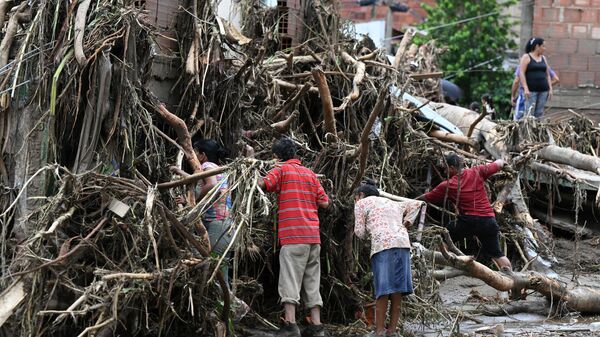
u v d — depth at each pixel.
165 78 9.74
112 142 8.22
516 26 32.31
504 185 13.08
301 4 12.37
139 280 7.46
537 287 10.51
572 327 9.90
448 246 10.27
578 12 19.59
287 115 10.78
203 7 9.98
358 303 9.64
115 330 7.38
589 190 14.03
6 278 7.48
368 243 9.83
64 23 8.05
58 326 7.46
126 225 7.70
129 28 8.22
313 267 8.95
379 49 12.30
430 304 9.79
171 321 8.01
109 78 8.01
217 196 8.63
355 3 27.73
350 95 10.85
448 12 27.98
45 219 7.57
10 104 8.06
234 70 10.07
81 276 7.65
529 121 14.52
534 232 13.22
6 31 8.21
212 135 9.62
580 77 19.61
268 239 9.38
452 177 11.68
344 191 9.75
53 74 7.96
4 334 7.38
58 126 8.05
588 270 13.03
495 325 9.81
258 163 8.45
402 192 11.54
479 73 27.42
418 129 12.88
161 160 8.68
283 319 9.26
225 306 8.06
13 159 8.10
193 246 8.14
